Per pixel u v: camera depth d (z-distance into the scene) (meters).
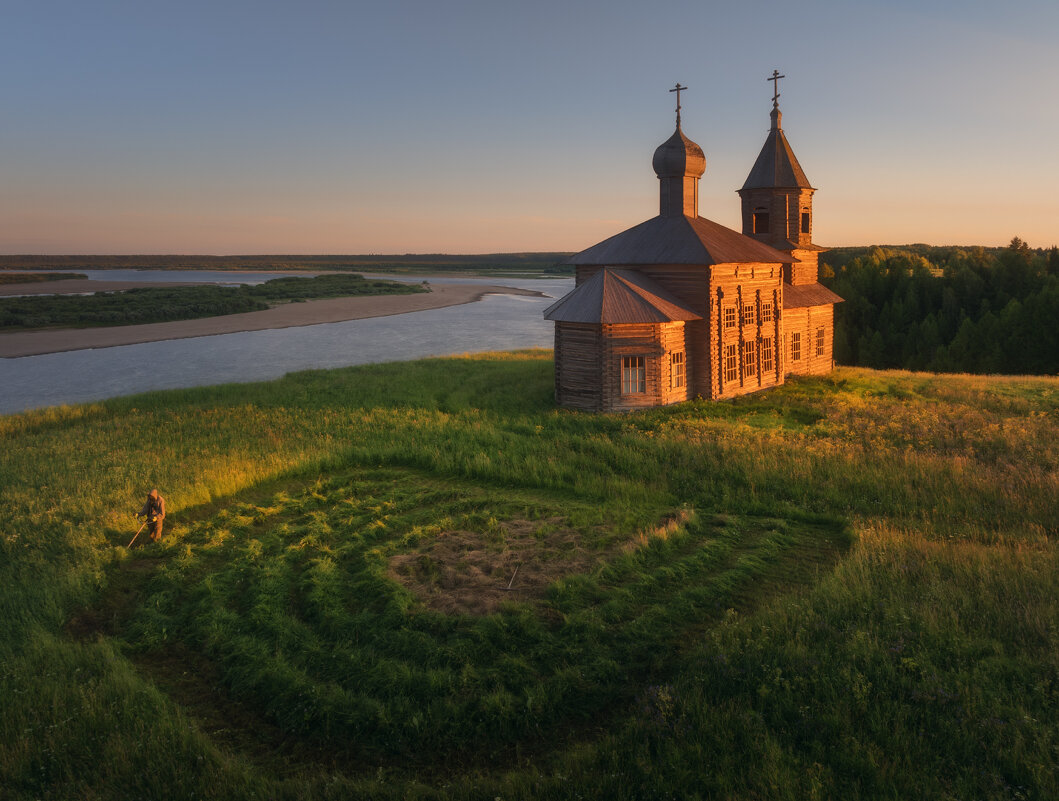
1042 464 21.64
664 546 16.23
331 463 24.11
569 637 12.27
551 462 22.91
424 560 15.66
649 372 31.66
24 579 15.14
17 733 10.07
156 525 17.56
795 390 37.66
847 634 11.62
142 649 12.75
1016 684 9.98
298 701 10.81
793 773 8.63
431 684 10.88
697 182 36.78
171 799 8.95
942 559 14.31
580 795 8.59
